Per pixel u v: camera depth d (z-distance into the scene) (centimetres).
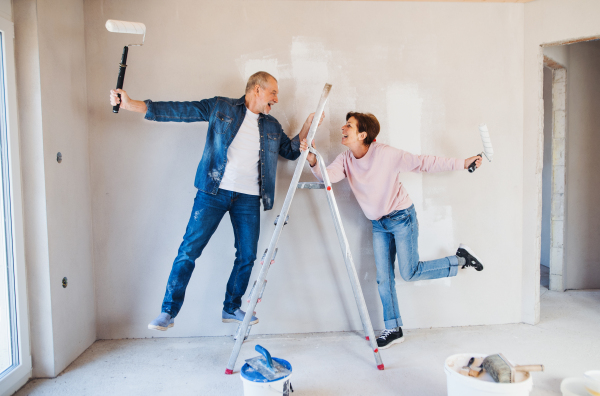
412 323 270
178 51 250
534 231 269
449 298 271
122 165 252
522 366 157
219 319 260
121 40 247
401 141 262
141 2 247
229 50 252
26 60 196
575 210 354
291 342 248
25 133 198
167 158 254
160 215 254
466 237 269
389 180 231
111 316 255
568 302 318
